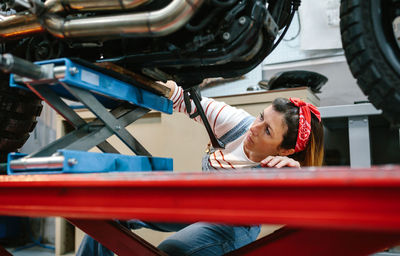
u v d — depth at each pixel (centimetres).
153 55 62
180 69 72
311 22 173
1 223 198
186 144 145
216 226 80
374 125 164
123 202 39
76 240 157
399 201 29
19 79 55
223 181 33
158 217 37
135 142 71
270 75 183
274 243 46
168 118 149
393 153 164
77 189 43
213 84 191
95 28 57
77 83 54
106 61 65
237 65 68
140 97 70
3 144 78
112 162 60
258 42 59
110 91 61
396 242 39
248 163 96
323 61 173
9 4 59
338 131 175
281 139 89
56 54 66
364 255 41
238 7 57
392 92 52
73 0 58
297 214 32
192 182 35
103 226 70
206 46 59
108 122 63
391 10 54
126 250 68
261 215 33
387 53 52
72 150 55
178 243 75
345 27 56
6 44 74
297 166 80
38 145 218
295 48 178
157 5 62
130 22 56
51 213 44
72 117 63
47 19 60
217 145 78
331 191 31
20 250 194
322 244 43
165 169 77
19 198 47
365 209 30
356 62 55
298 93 125
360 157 126
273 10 66
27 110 78
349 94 169
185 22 55
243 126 99
